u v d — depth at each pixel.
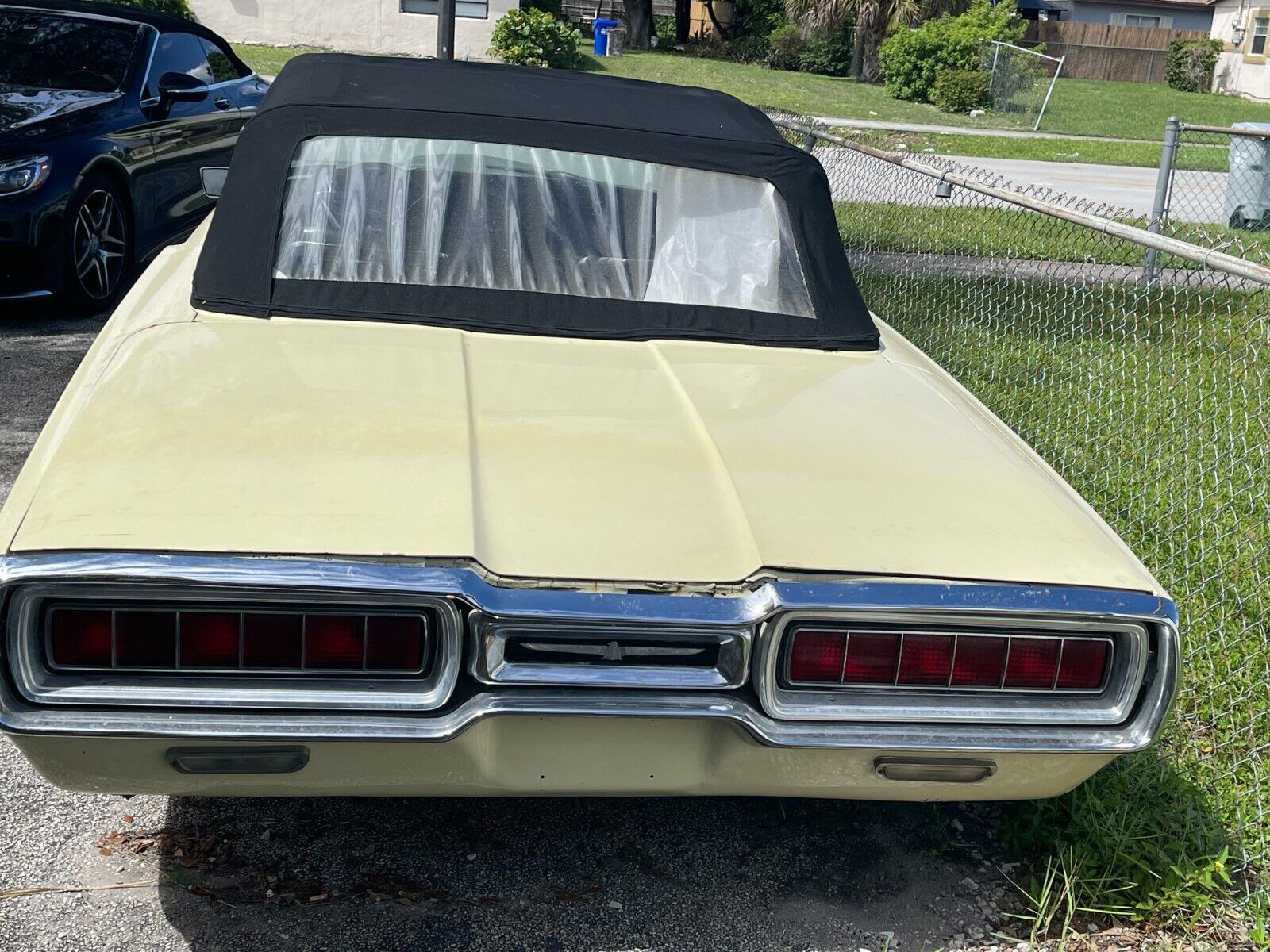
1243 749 3.21
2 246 5.79
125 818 2.70
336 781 2.08
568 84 3.53
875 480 2.38
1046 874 2.65
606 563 2.05
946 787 2.26
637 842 2.79
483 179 3.08
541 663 2.02
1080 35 39.84
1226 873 2.72
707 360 2.87
